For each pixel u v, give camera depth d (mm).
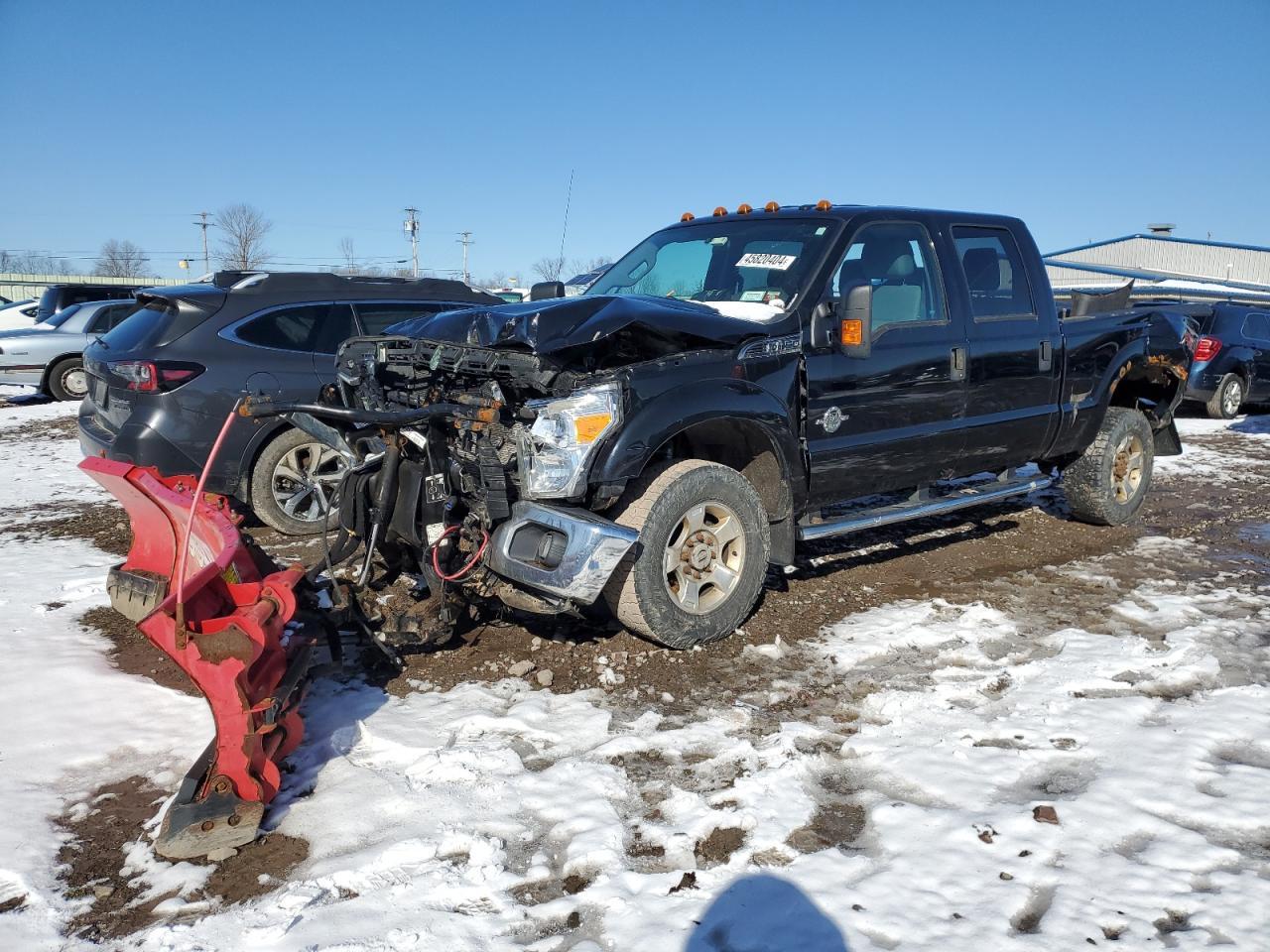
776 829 2916
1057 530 6766
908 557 5996
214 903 2605
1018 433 5812
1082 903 2527
